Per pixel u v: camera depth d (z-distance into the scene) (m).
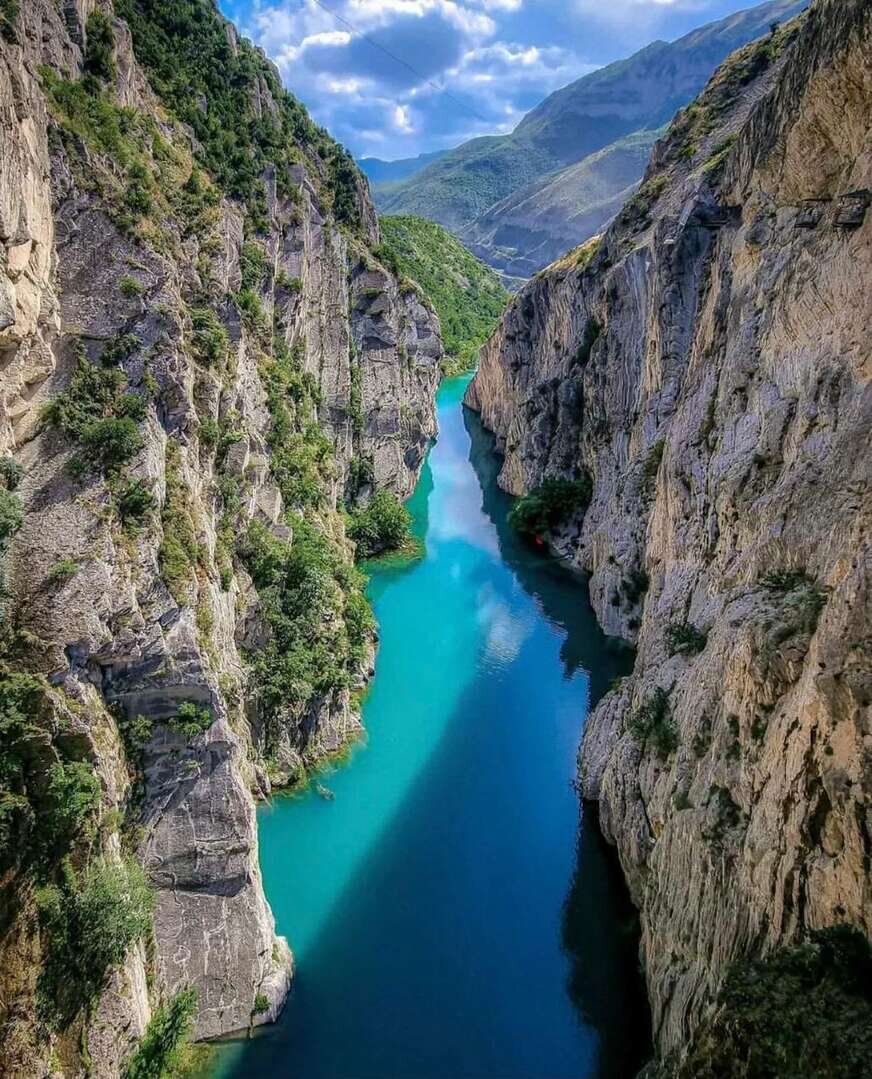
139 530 25.27
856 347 25.03
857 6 26.55
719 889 21.59
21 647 22.11
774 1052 15.78
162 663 24.73
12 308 22.36
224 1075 25.03
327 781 37.78
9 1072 18.98
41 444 24.41
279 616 36.06
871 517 20.31
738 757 22.67
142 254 27.86
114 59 34.59
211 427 31.62
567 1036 27.20
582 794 37.28
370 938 30.53
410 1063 26.14
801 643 21.02
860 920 16.44
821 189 31.06
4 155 22.25
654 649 35.06
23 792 20.77
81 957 20.84
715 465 33.66
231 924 26.09
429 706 45.03
